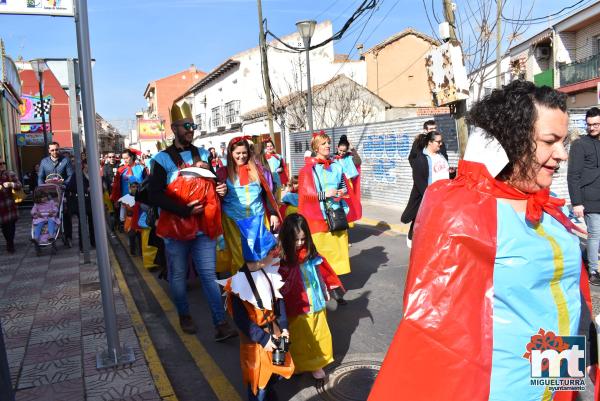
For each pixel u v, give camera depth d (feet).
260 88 118.32
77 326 16.96
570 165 18.65
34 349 15.06
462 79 25.02
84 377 13.07
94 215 13.32
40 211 30.19
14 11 13.62
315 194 19.33
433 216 5.48
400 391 5.36
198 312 19.27
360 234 33.14
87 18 12.92
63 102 128.36
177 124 16.07
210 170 16.51
